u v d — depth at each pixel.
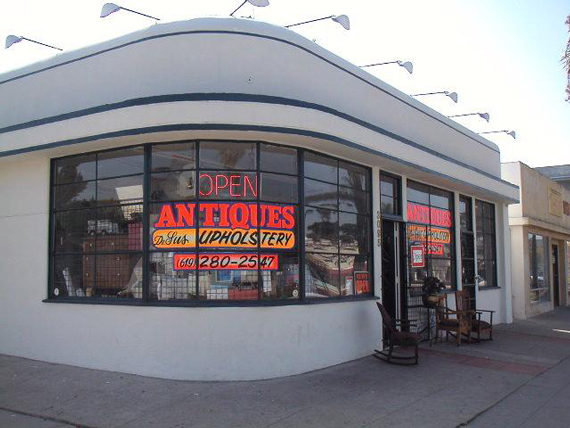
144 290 8.58
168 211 8.55
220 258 8.40
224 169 8.53
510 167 19.00
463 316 12.33
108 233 9.20
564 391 8.30
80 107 9.52
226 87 8.55
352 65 10.34
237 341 8.23
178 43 8.66
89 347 9.01
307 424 6.48
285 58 8.92
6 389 8.08
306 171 9.27
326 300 9.44
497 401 7.63
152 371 8.35
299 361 8.72
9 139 9.82
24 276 10.09
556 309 22.50
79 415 6.92
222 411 6.91
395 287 11.64
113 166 9.24
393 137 10.57
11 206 10.42
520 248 18.95
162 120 8.04
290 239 8.90
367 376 8.77
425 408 7.18
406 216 12.13
